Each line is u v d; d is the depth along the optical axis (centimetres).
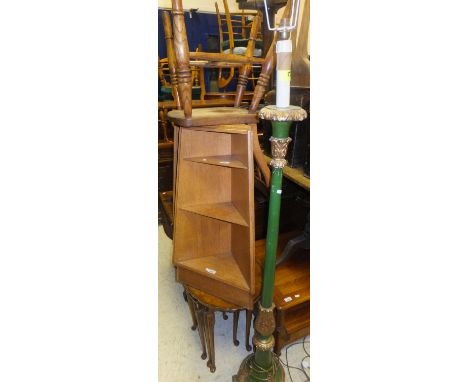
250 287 127
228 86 411
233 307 134
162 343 168
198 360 159
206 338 148
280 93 91
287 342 151
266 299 115
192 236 144
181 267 146
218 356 161
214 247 150
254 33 128
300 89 153
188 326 180
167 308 193
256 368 129
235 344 167
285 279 159
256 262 157
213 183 137
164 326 179
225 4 276
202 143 130
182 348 166
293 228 195
